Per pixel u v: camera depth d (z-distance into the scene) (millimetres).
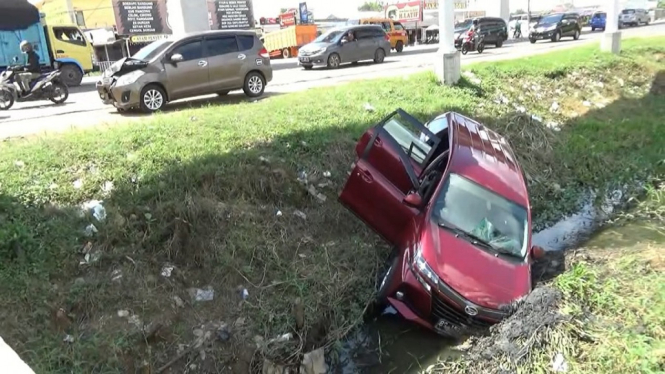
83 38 21062
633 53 18734
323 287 6023
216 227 6234
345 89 12109
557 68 15273
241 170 7086
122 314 5094
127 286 5352
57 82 13625
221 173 6906
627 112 13703
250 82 13141
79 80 19750
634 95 15312
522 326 4629
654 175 9617
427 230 5508
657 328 4410
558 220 8570
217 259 5953
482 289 5098
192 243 5988
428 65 19672
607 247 7039
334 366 5309
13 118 11234
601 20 45781
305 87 14703
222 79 12586
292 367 5180
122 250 5629
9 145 7613
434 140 7113
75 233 5559
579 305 4801
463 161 6066
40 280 5039
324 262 6426
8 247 5133
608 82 15750
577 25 33219
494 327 4852
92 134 8062
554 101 13672
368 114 9914
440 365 4840
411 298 5348
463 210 5688
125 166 6770
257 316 5520
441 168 6375
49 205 5836
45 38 18969
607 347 4234
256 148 7785
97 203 5973
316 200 7418
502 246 5512
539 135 11094
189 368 4934
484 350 4617
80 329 4871
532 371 4207
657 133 11453
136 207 6066
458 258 5289
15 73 13000
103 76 11773
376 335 5621
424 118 10203
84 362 4570
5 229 5273
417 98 11469
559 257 6766
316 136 8430
